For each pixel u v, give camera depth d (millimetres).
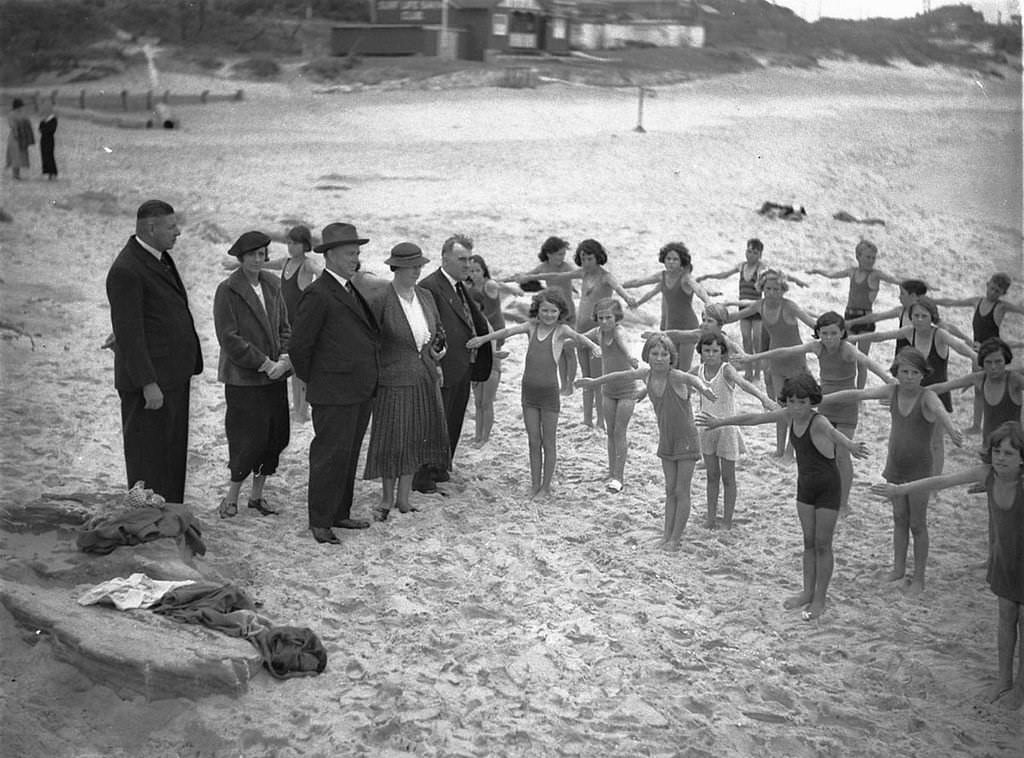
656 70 28469
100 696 5301
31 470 8195
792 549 7422
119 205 20344
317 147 25312
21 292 14008
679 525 7367
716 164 23672
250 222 19062
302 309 7211
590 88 27688
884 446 9719
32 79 27578
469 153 24797
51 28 27812
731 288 15805
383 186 22469
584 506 8133
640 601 6578
